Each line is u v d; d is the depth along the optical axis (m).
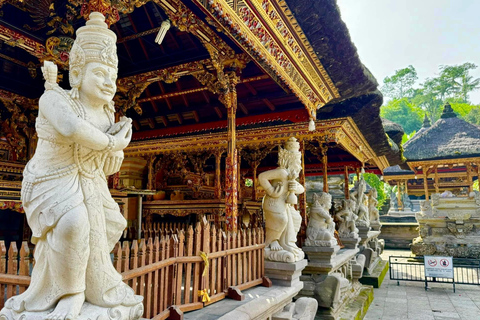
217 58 6.21
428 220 19.06
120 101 7.80
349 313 8.63
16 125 9.04
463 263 17.75
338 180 24.50
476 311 9.89
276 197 6.40
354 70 7.47
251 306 4.62
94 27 2.64
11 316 2.42
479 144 22.94
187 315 4.13
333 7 5.41
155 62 7.57
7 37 5.52
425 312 9.84
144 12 7.09
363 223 15.09
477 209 18.23
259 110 10.26
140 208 9.56
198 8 4.56
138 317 2.68
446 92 66.75
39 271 2.41
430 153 23.98
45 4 5.43
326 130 11.03
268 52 5.56
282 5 5.26
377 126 12.58
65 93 2.54
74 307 2.29
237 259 5.40
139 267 3.40
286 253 6.09
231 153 6.45
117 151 2.80
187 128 12.28
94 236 2.51
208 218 12.09
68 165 2.48
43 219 2.33
